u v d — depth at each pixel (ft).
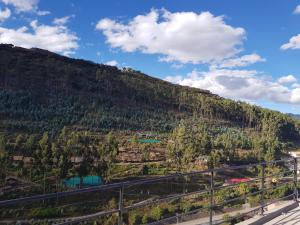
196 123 457.27
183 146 256.32
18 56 505.66
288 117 527.81
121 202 13.34
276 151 307.58
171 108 512.63
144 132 389.19
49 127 333.21
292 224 21.77
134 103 497.87
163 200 15.30
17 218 97.96
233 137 328.90
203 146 257.34
